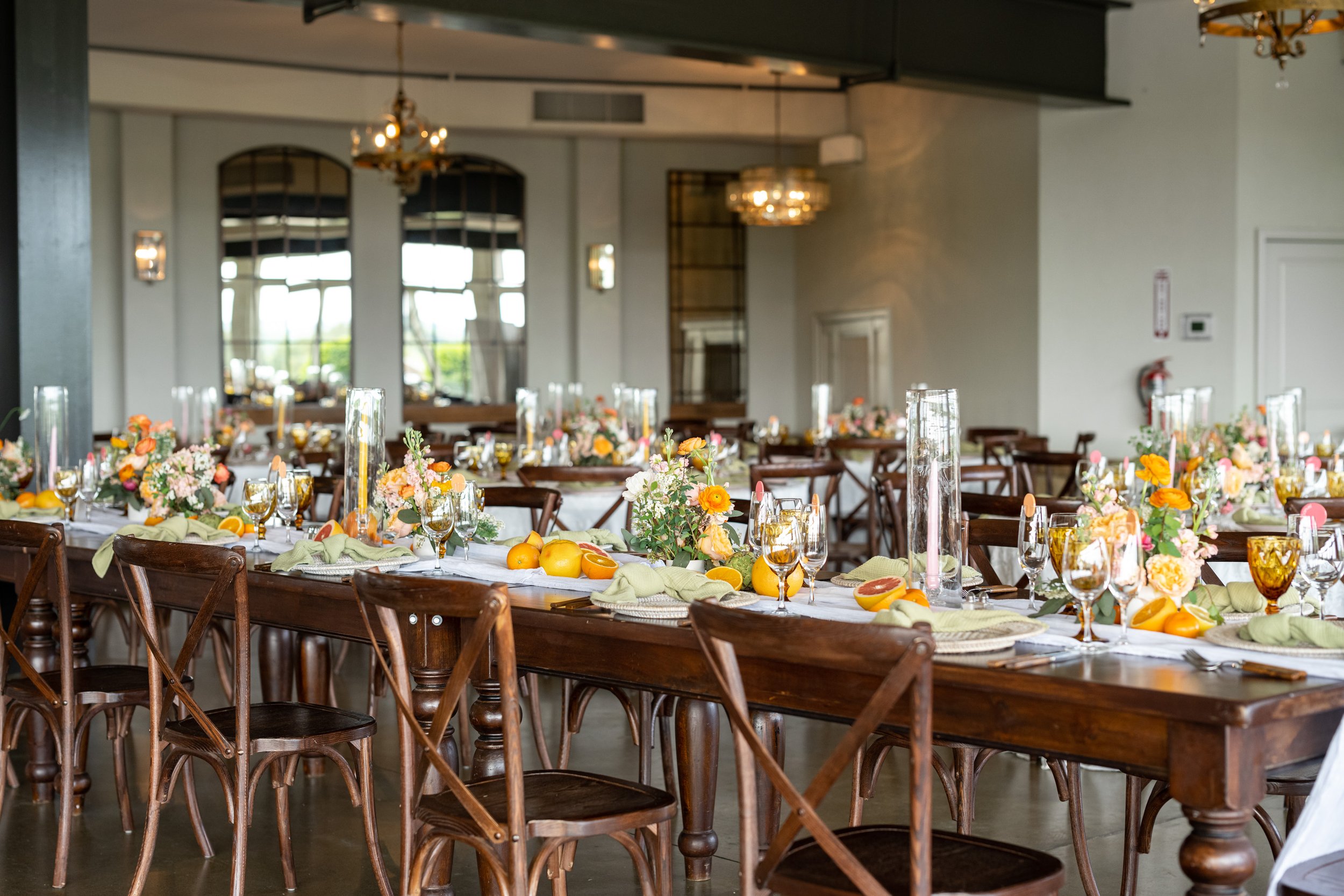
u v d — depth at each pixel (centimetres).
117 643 607
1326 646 196
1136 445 495
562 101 1127
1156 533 230
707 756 306
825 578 295
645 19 701
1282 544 226
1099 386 924
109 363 1059
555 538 308
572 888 309
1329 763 178
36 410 474
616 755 423
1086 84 902
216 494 401
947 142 1029
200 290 1086
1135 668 188
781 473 557
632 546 295
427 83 1099
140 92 1019
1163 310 901
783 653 183
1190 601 236
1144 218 906
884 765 409
